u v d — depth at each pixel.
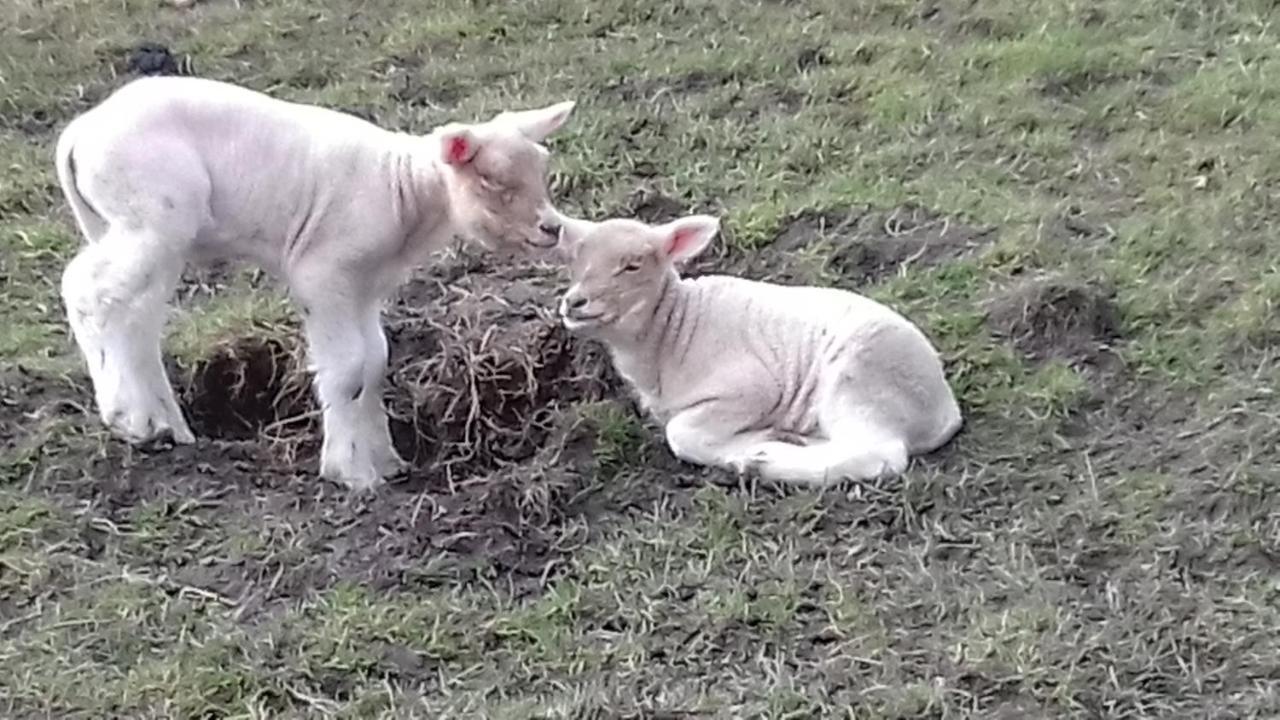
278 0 4.53
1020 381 3.04
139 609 2.71
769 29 4.21
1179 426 2.94
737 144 3.76
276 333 3.17
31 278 3.47
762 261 3.40
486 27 4.32
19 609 2.73
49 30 4.40
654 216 3.57
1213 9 4.11
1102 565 2.71
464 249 3.44
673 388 2.96
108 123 2.86
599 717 2.53
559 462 2.92
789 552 2.75
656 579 2.72
